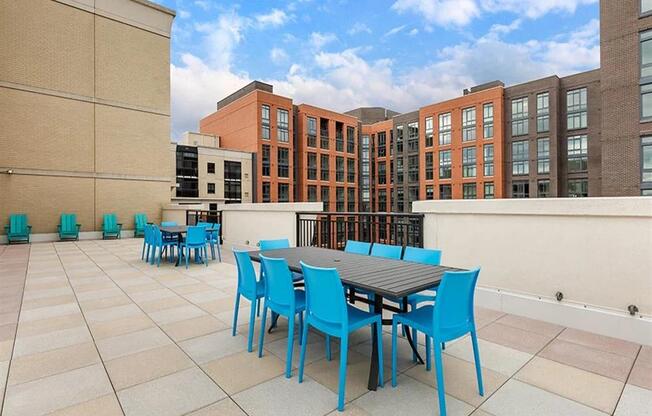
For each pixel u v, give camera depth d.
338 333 2.32
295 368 2.71
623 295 3.22
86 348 3.09
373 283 2.46
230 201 33.94
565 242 3.56
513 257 3.93
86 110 13.98
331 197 42.69
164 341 3.26
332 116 42.94
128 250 10.30
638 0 18.05
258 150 35.41
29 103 12.71
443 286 2.19
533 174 32.78
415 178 43.88
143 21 15.50
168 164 16.34
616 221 3.26
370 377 2.38
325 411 2.11
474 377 2.53
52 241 12.98
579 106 30.78
